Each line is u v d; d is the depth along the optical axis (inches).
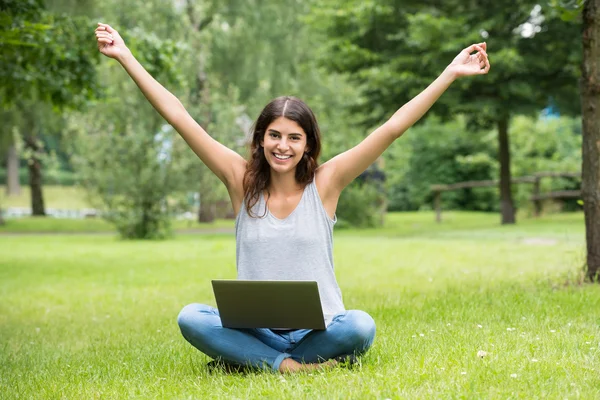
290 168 189.9
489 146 1593.3
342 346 189.2
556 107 1026.7
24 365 234.7
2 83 510.0
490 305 305.0
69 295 447.5
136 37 545.6
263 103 1205.1
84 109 577.9
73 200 2282.2
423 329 253.0
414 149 1665.8
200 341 195.0
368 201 1213.7
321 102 1261.1
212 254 722.2
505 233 904.3
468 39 908.6
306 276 190.2
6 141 1268.5
